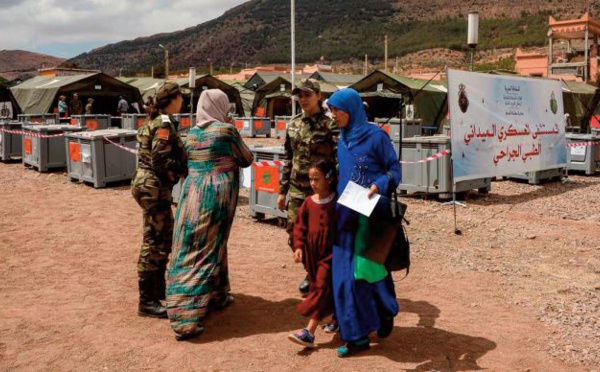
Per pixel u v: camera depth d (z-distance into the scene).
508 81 11.53
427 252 7.19
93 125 25.38
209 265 4.46
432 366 3.96
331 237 4.18
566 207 10.55
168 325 4.75
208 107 4.61
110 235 7.98
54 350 4.24
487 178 11.68
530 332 4.62
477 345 4.34
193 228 4.45
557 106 13.21
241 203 10.56
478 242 7.79
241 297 5.45
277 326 4.73
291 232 5.26
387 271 4.08
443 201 11.05
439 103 25.52
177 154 4.72
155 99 4.79
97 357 4.12
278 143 23.72
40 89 29.52
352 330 4.01
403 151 11.29
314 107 5.04
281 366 3.97
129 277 6.09
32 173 14.63
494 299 5.45
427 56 172.62
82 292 5.59
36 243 7.52
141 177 4.75
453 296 5.53
